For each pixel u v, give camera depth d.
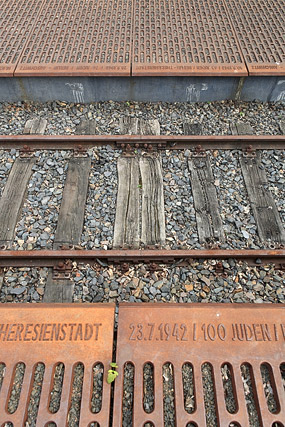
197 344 2.62
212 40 5.42
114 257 3.40
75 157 4.45
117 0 6.15
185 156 4.49
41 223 3.77
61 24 5.66
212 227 3.77
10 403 2.54
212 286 3.29
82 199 3.99
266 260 3.46
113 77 4.94
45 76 4.88
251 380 2.56
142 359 2.57
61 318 2.71
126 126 4.87
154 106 5.21
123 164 4.37
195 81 5.04
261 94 5.25
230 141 4.57
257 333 2.66
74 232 3.70
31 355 2.58
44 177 4.23
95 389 2.58
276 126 4.96
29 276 3.35
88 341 2.62
